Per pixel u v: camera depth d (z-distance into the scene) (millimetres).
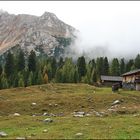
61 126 36625
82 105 61562
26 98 70688
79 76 176250
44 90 91375
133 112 52344
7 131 34688
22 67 188125
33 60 186125
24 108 59312
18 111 57688
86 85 105125
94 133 32344
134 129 35219
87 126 36750
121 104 62250
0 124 39781
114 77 161375
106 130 34219
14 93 82688
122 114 50781
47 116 46938
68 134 31516
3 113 56125
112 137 30250
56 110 58531
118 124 38469
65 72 168500
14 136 30703
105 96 68875
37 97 70875
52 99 66375
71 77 164750
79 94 72375
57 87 97375
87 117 45219
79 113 51938
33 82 161500
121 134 32250
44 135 30750
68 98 67250
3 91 85375
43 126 37531
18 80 162250
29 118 44281
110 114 49625
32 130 34625
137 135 32094
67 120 41500
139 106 60344
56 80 166750
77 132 32750
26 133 32531
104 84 158125
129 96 75250
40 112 57281
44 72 179125
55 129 34750
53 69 191875
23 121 41438
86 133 32281
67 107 60469
